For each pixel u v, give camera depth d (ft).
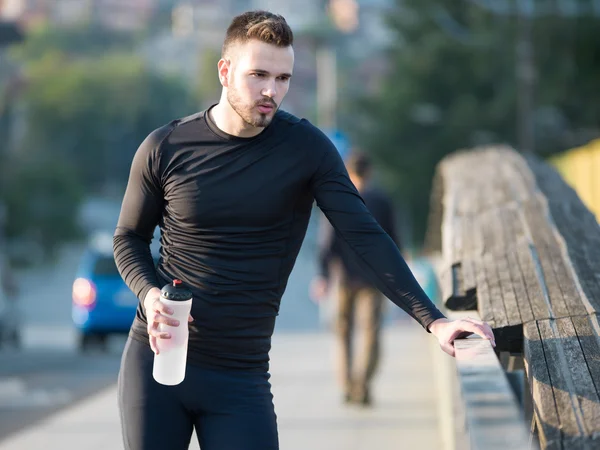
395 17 356.79
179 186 23.77
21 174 525.34
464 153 65.67
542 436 16.58
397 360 98.02
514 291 23.98
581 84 241.96
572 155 107.04
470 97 337.11
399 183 357.82
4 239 504.02
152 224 24.81
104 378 97.30
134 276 23.91
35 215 519.60
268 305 24.00
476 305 25.81
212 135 23.76
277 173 23.65
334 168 24.04
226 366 23.57
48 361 118.42
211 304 23.48
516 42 315.58
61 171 537.24
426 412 63.62
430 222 71.87
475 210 36.83
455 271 28.07
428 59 338.75
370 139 361.51
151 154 24.02
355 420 61.00
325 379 81.25
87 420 63.16
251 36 22.62
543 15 271.69
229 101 23.15
